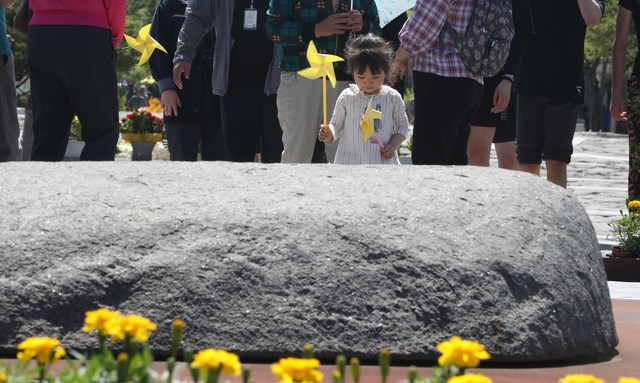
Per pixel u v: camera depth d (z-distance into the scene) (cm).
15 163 823
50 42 1373
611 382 692
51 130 1427
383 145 1261
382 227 737
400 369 694
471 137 1606
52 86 1412
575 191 3138
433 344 704
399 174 806
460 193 778
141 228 726
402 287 714
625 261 1414
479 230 750
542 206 790
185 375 629
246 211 739
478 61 1256
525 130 1655
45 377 500
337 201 754
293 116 1430
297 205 747
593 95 9975
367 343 700
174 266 709
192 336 695
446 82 1257
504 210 770
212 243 719
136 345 464
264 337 697
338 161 1276
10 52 1569
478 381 411
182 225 728
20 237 720
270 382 640
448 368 462
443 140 1272
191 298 702
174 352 471
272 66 1552
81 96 1386
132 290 702
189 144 1747
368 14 1441
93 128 1403
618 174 3862
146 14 8075
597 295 787
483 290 723
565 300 749
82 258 712
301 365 419
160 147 3962
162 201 747
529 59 1616
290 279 711
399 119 1280
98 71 1388
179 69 1574
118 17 1395
